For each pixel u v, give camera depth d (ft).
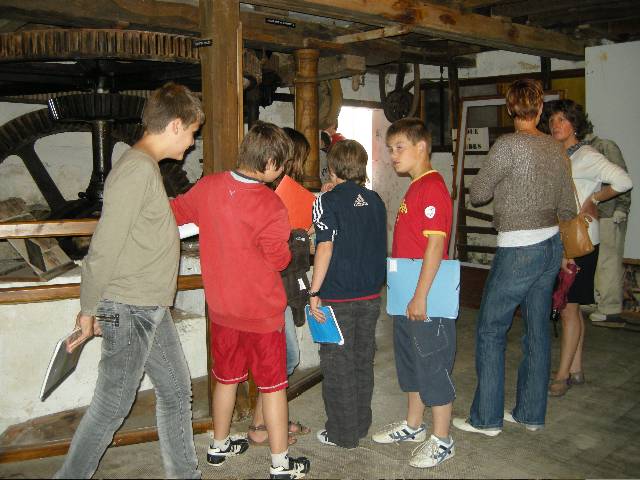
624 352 14.17
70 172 17.33
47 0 10.66
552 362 13.51
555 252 9.32
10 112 15.66
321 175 21.48
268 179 7.80
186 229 8.77
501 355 9.63
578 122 11.46
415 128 8.56
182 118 7.13
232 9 9.48
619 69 16.88
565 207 9.65
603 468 8.76
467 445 9.48
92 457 6.98
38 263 9.80
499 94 21.30
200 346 11.63
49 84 12.17
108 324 6.84
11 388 9.55
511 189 9.12
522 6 15.35
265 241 7.61
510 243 9.20
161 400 7.48
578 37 18.24
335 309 8.78
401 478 8.47
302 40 14.80
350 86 23.66
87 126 16.02
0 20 12.31
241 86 9.62
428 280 8.30
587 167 11.33
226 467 8.74
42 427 9.48
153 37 9.73
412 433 9.57
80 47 9.59
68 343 7.00
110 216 6.47
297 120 15.43
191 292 12.34
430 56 20.53
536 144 9.11
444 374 8.68
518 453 9.21
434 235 8.25
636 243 16.89
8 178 16.52
